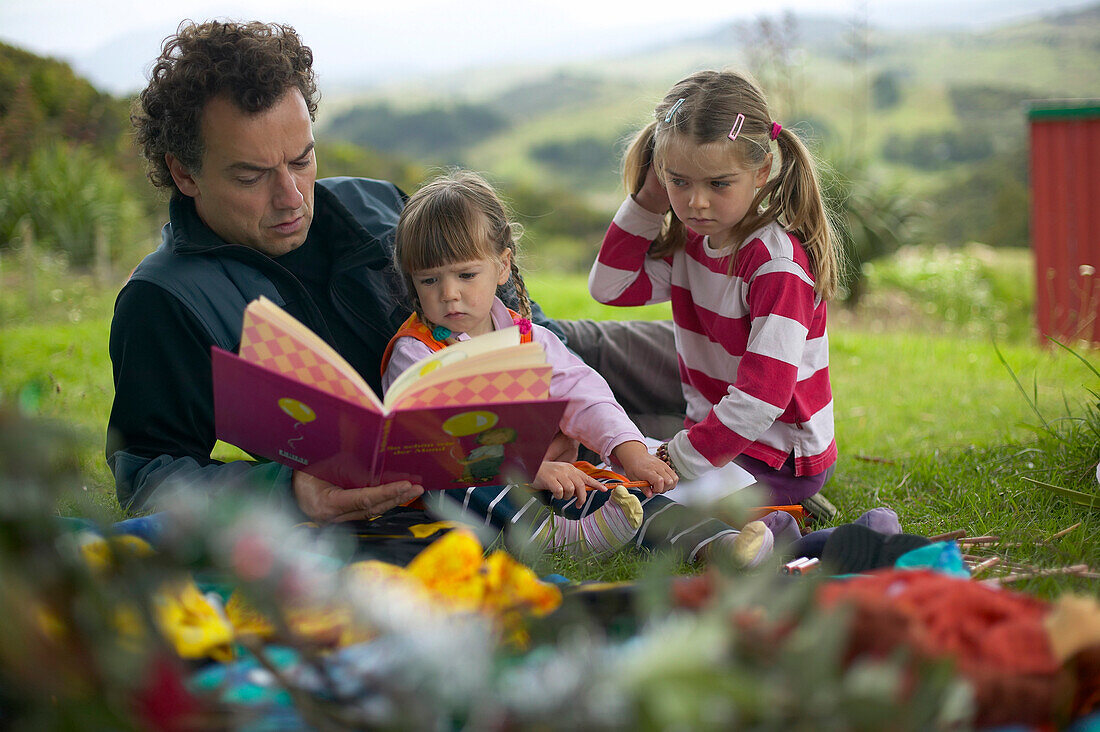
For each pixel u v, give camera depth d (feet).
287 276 7.72
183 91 6.89
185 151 7.07
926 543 5.49
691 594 3.77
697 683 2.41
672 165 7.78
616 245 8.98
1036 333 21.84
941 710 2.64
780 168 8.02
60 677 2.83
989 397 13.65
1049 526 7.52
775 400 7.47
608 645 3.96
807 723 2.48
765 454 7.97
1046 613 4.02
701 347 8.71
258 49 6.98
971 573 5.89
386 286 8.28
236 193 7.16
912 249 31.27
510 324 7.91
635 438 7.52
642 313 22.63
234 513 2.93
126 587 3.04
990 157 143.74
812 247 7.98
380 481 6.09
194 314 7.14
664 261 9.07
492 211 7.75
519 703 2.68
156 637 2.98
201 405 7.25
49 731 2.74
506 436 5.90
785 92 28.12
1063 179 21.27
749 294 7.93
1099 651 3.63
